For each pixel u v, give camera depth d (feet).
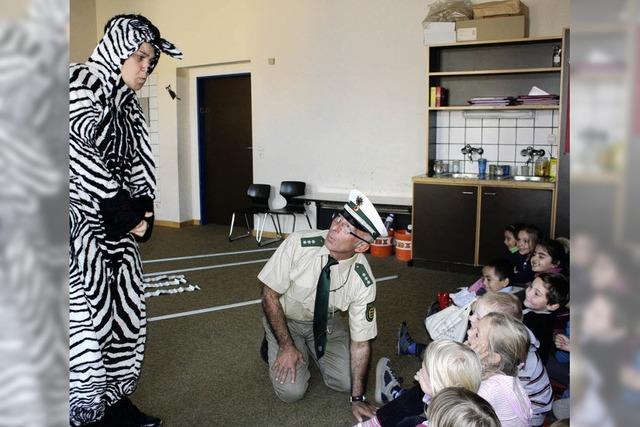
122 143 5.64
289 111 19.40
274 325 7.28
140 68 5.52
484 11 14.60
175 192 22.21
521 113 15.34
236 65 20.81
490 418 3.84
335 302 7.15
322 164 19.02
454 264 14.97
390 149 17.63
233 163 21.70
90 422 5.89
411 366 8.86
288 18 18.93
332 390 7.95
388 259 16.47
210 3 20.52
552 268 8.75
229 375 8.40
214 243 18.90
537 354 6.56
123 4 22.50
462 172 16.29
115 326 5.80
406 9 16.76
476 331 6.22
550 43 14.82
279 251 7.34
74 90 5.00
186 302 12.08
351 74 17.99
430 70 15.61
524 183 13.74
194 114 22.15
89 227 5.31
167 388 7.93
